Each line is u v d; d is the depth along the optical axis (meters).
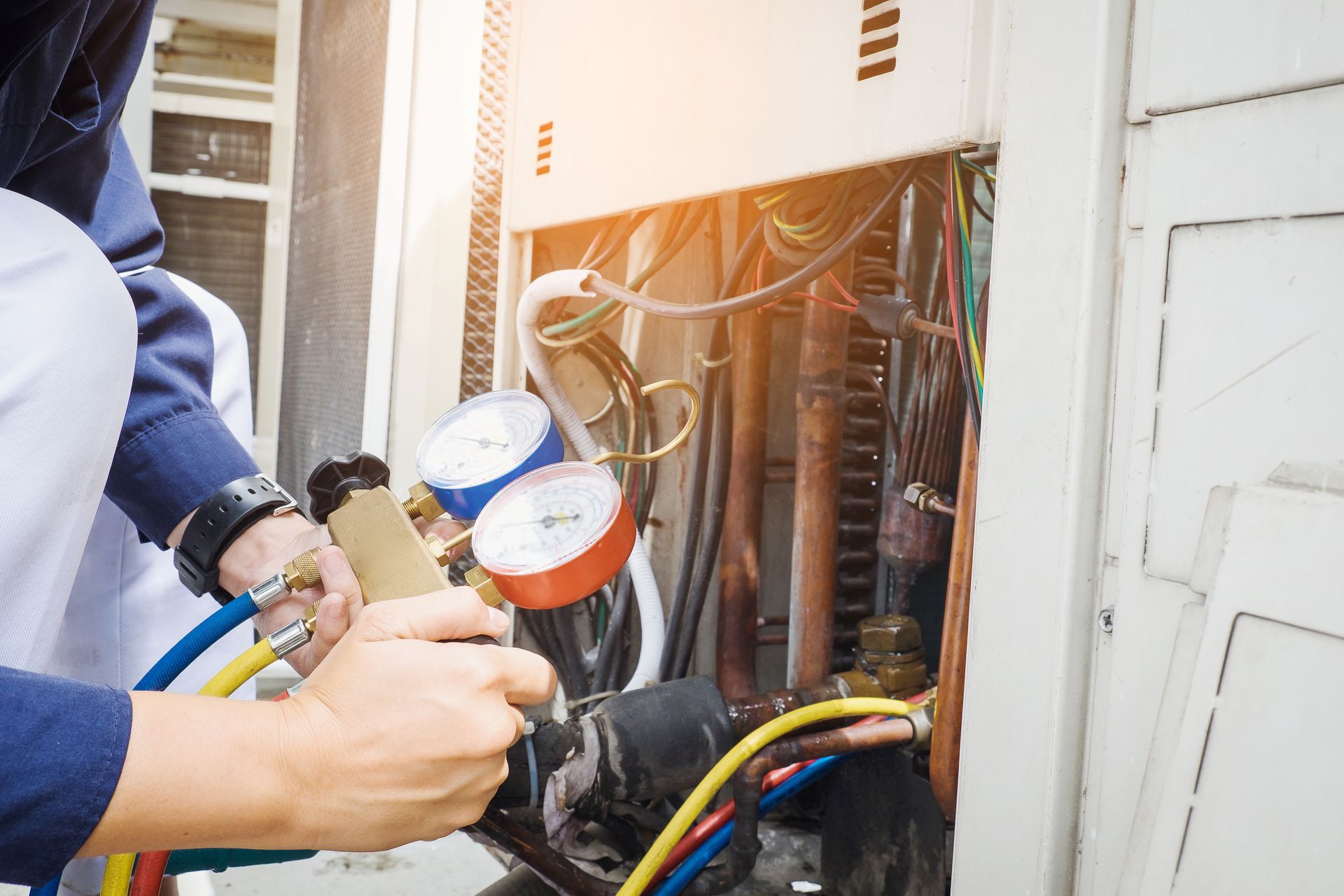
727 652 1.26
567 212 1.19
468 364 1.40
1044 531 0.59
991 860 0.62
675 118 0.98
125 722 0.42
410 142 1.40
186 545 0.84
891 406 1.32
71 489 0.62
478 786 0.48
